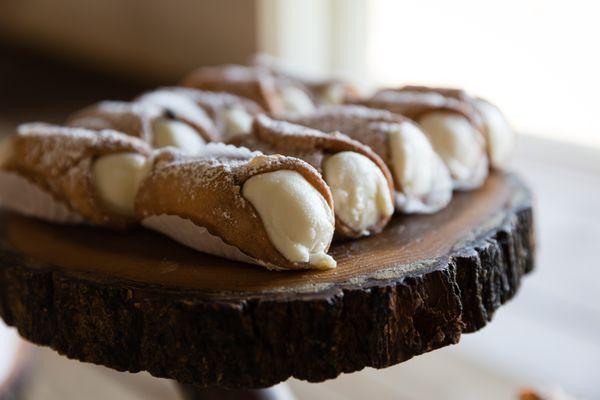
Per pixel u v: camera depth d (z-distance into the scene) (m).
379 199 0.54
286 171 0.51
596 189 1.11
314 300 0.49
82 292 0.51
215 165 0.52
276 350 0.49
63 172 0.58
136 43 1.56
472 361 0.94
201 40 1.40
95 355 0.52
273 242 0.51
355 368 0.50
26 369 0.76
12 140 0.61
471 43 1.12
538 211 1.07
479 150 0.62
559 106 1.10
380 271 0.51
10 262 0.55
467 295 0.53
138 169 0.57
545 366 0.90
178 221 0.53
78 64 1.73
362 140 0.57
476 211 0.59
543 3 1.05
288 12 1.22
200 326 0.49
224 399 0.59
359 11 1.22
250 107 0.68
